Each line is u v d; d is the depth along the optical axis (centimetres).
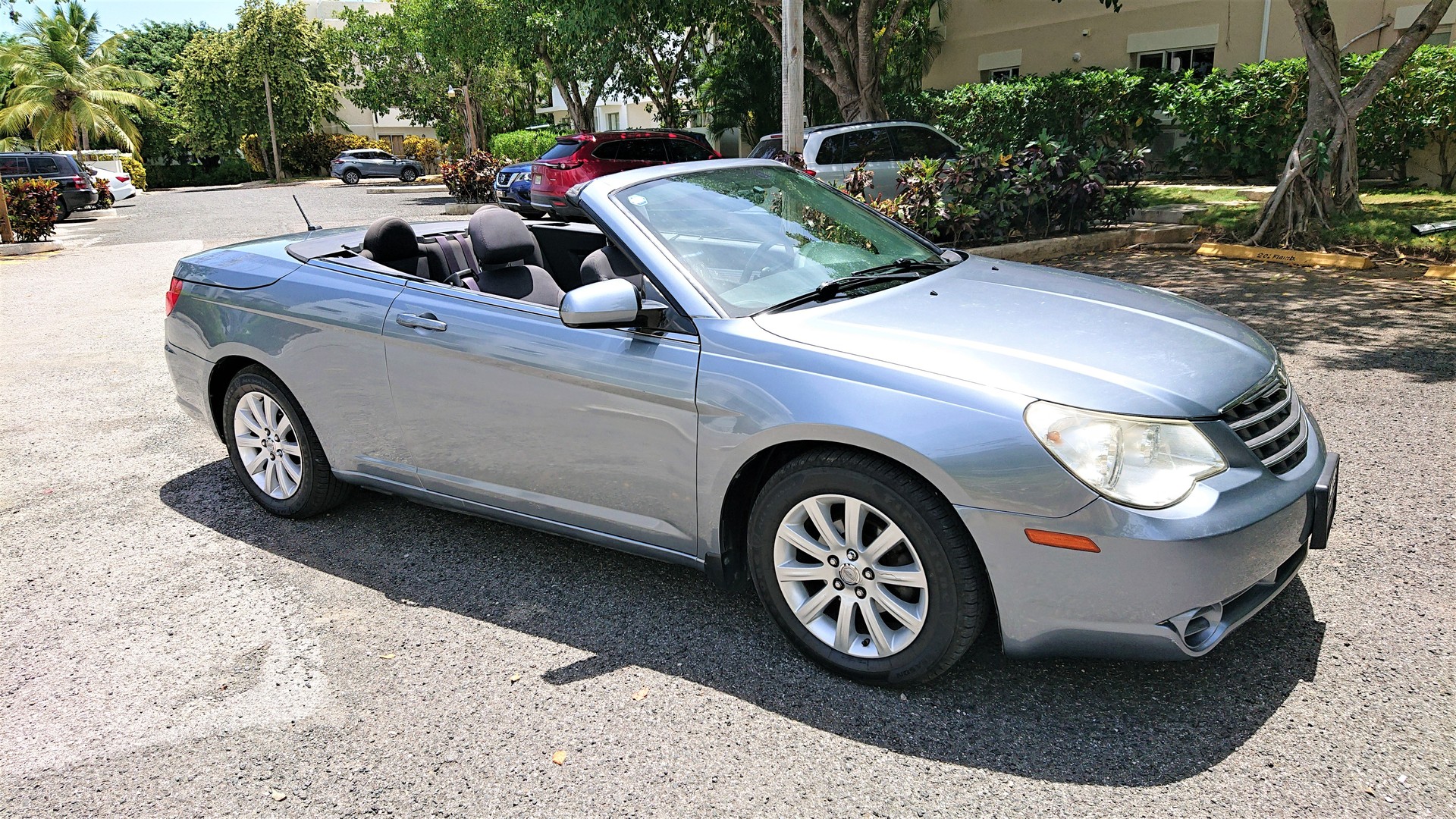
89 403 648
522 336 334
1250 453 265
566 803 247
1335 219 1060
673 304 314
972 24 2098
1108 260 1045
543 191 1634
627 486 322
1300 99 1408
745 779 254
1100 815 234
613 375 313
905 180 1070
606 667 310
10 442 567
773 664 308
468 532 418
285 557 400
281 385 414
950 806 240
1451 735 255
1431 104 1284
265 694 302
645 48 2391
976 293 335
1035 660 302
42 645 337
